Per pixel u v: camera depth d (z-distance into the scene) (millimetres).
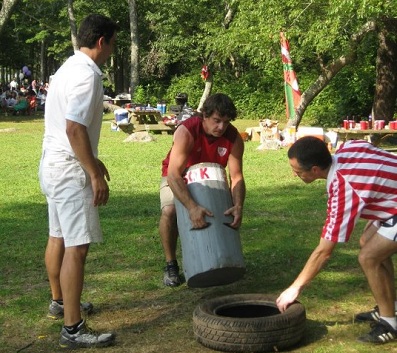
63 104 4535
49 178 4578
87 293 5738
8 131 23031
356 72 25703
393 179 4168
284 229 7875
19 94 38562
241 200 5332
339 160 4230
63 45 47938
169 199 5863
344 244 7156
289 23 17625
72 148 4441
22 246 7281
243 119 31391
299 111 19156
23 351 4559
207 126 5285
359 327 4844
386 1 14570
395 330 4504
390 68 19531
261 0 17703
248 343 4348
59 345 4625
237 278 5277
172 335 4773
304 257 6664
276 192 10555
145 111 22094
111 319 5137
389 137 18844
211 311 4648
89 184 4578
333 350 4426
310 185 11164
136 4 37906
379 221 4402
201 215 5094
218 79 34406
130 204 9625
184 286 5914
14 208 9438
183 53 34406
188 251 5137
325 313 5160
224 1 27703
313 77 28312
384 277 4453
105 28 4586
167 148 17203
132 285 5941
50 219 5023
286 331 4387
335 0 15047
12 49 55406
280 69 31031
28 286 5961
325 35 16703
